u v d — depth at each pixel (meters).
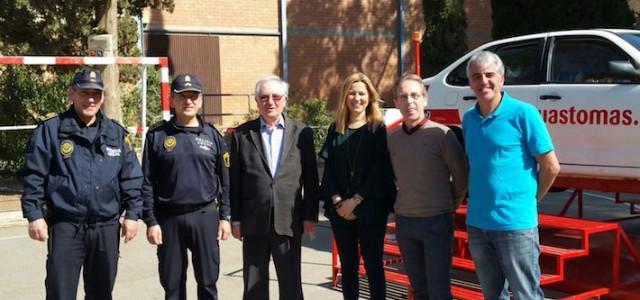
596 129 6.46
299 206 5.12
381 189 5.05
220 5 19.00
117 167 4.72
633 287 5.96
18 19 12.41
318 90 20.78
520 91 7.08
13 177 14.48
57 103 14.41
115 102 12.40
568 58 6.84
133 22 14.41
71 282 4.61
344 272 5.24
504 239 4.33
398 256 7.43
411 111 4.77
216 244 5.08
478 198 4.43
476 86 4.36
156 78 15.54
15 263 8.15
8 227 10.42
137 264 7.96
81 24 12.44
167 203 4.94
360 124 5.11
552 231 7.90
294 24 20.23
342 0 21.05
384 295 5.12
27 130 14.38
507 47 7.45
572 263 6.74
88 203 4.57
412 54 22.31
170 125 5.02
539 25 16.55
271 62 19.92
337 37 21.02
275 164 5.07
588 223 5.91
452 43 17.08
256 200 5.02
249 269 5.12
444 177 4.81
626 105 6.23
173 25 18.33
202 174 4.96
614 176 6.41
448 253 4.83
